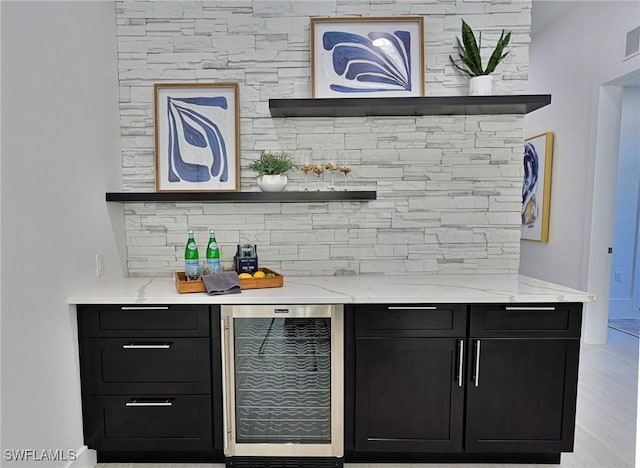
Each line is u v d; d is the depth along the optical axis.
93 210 1.99
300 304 1.78
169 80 2.29
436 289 1.94
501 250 2.38
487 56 2.27
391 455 1.93
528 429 1.84
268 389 1.89
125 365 1.83
